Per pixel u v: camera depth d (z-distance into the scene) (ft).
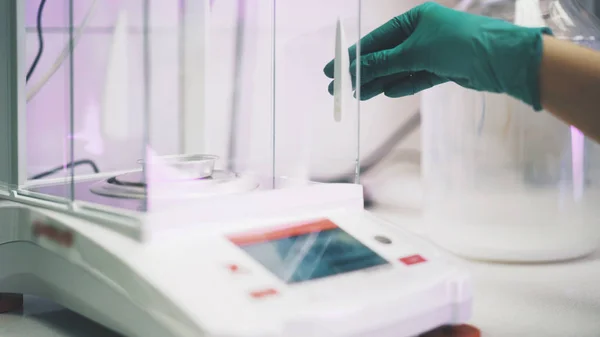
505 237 3.41
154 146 3.40
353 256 2.51
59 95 3.11
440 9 3.10
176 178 2.79
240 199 2.56
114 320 2.37
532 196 3.49
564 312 2.84
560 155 3.48
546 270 3.32
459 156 3.66
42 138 3.05
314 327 2.24
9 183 2.91
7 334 2.60
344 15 3.07
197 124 3.41
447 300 2.48
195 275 2.30
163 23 3.38
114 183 2.80
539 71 2.78
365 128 4.29
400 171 4.37
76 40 3.18
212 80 3.43
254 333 2.17
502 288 3.08
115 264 2.35
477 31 2.91
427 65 3.11
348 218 2.71
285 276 2.36
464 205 3.54
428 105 3.81
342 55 2.95
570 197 3.46
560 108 2.78
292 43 3.40
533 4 3.57
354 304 2.31
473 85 3.05
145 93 3.39
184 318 2.19
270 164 3.40
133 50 3.35
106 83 3.29
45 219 2.58
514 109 3.52
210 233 2.47
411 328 2.39
